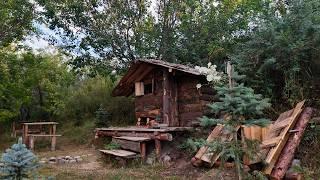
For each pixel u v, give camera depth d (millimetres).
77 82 19250
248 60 9602
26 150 4277
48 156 11211
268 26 9609
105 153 9773
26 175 4266
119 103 16141
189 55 15008
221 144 5570
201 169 7570
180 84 11070
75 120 16734
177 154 9055
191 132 9820
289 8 9805
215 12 15547
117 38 15562
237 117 5457
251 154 5492
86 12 15633
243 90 5383
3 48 15062
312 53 8695
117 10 15539
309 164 6844
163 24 15625
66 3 15500
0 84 14117
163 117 10688
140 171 7980
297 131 7121
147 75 12078
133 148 9438
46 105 17062
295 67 8602
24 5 15016
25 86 15500
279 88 9484
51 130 13984
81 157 10781
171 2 15531
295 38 8820
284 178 6406
